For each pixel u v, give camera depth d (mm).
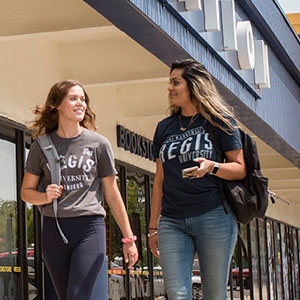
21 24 9945
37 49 12758
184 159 7055
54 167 6832
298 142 22391
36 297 12617
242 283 28328
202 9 12453
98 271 6801
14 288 12016
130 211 17766
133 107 16891
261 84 16516
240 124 17609
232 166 6953
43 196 6738
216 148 7070
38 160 6965
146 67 13078
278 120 19031
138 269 18141
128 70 13133
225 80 13711
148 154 18938
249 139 7156
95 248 6789
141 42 10523
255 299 30328
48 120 7051
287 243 39781
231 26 13828
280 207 37719
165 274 6957
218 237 6926
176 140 7156
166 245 7004
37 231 12742
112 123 16453
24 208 12305
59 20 10000
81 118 6945
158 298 19562
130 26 9719
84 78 13242
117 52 13188
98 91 15750
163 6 10188
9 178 11961
